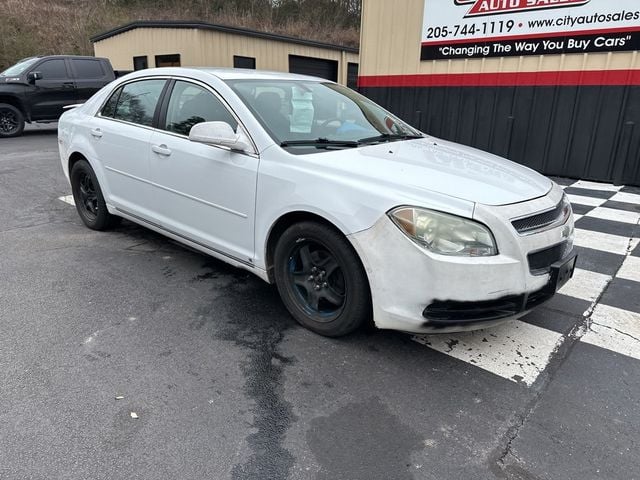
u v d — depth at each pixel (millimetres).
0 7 23812
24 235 4691
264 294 3520
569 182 7363
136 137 3883
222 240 3373
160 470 1954
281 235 3039
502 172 2990
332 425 2238
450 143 3799
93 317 3135
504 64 7723
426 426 2246
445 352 2842
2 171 7719
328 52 19000
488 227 2430
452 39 8094
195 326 3061
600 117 7117
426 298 2465
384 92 9078
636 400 2447
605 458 2064
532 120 7695
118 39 17094
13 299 3352
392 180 2617
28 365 2605
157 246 4441
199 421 2234
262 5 28297
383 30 8805
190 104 3564
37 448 2043
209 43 14570
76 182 4824
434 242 2416
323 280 2912
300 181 2801
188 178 3465
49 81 12320
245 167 3070
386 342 2930
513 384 2562
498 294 2459
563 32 7098
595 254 4398
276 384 2520
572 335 3047
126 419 2229
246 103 3223
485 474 1976
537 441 2160
